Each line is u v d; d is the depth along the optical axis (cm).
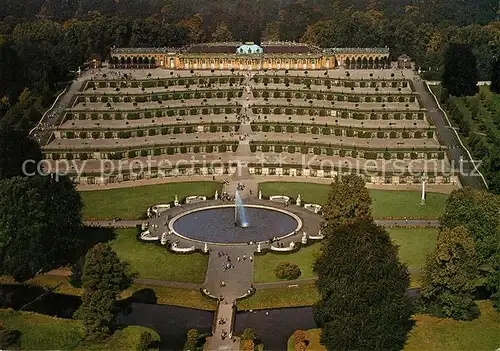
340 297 19238
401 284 19725
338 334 19088
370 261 19200
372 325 18825
